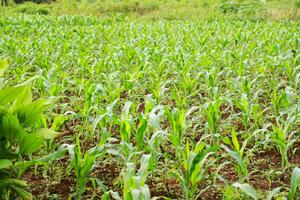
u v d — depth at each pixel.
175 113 4.30
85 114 5.03
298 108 4.84
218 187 3.78
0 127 3.21
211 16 20.28
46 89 6.39
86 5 25.98
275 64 7.85
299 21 17.72
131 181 2.96
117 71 7.63
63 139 5.29
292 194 2.95
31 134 3.21
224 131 5.39
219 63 9.15
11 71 8.48
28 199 3.36
